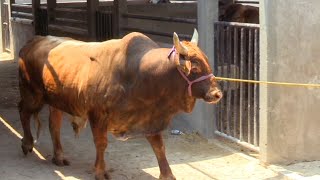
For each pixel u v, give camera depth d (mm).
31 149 7941
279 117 7387
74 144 8578
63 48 7219
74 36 14414
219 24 8359
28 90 7676
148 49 6223
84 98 6621
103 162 6746
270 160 7426
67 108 7078
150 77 6035
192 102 6043
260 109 7438
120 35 11539
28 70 7574
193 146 8453
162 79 5965
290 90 7395
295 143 7527
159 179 6574
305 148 7602
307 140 7598
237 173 7258
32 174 7172
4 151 8195
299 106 7484
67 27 14938
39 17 16875
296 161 7566
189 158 7879
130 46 6305
